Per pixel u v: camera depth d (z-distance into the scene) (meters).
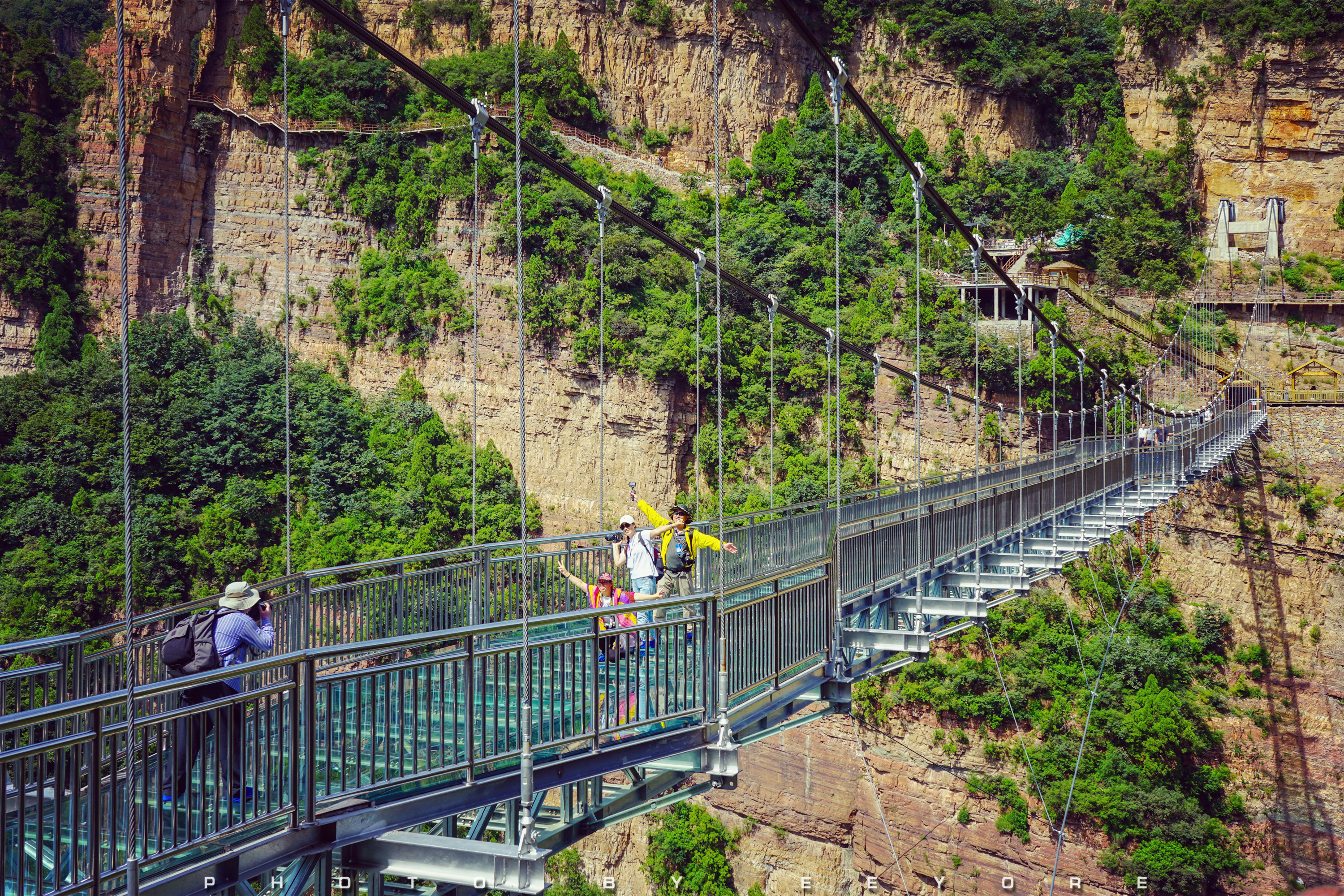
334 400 72.00
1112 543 55.19
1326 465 57.41
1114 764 44.28
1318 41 75.69
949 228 77.06
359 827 7.24
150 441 66.12
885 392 60.78
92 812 5.88
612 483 63.69
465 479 65.94
